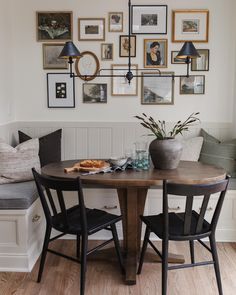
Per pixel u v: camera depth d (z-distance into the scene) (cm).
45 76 382
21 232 268
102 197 321
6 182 309
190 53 283
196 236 228
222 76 377
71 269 273
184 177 238
